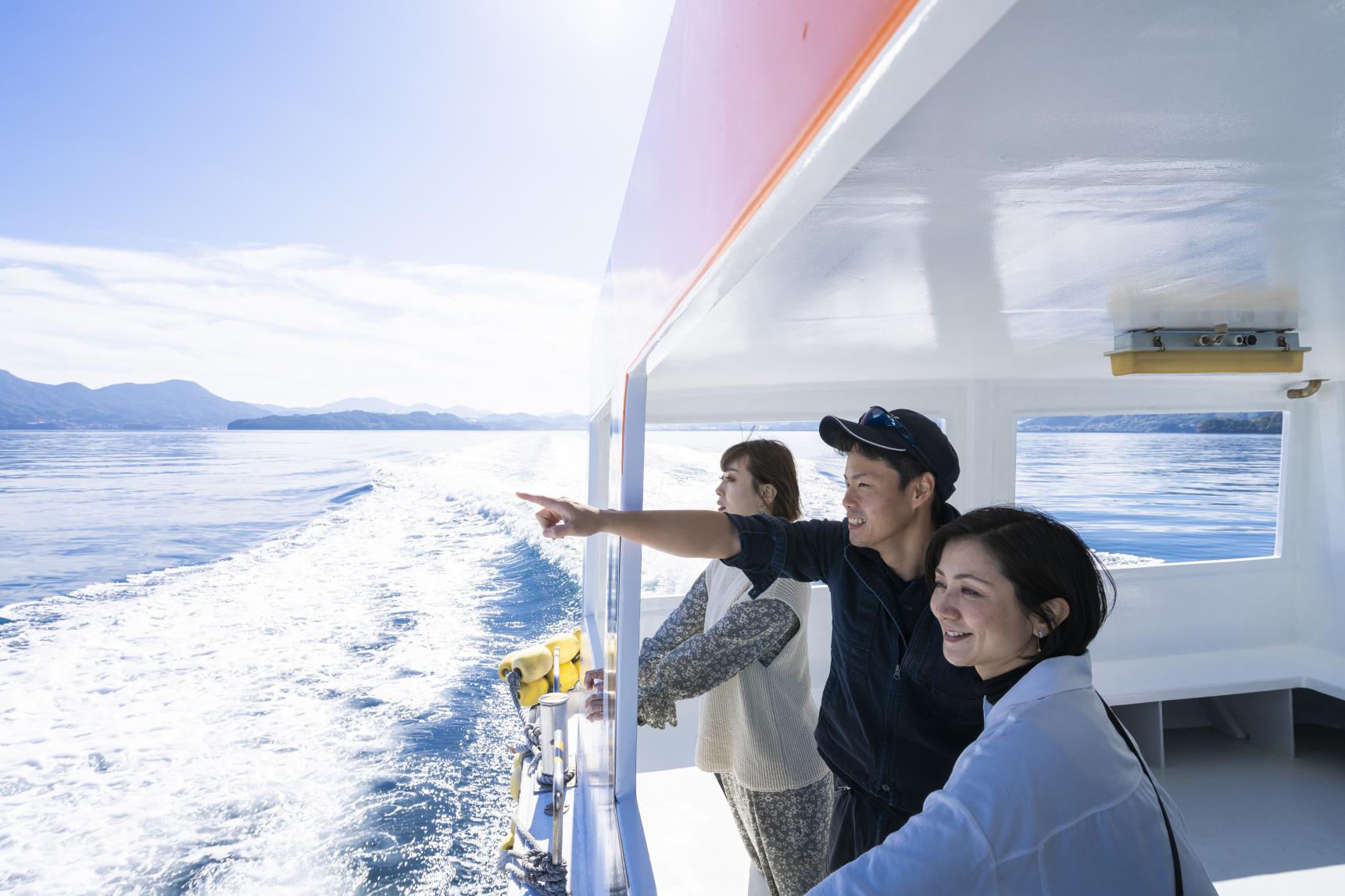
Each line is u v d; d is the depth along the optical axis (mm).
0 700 12953
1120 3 375
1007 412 3979
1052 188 778
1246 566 4320
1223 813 3264
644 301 1330
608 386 2244
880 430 1382
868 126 437
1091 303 1635
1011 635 957
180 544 27438
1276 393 4262
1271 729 3898
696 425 3951
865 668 1468
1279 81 508
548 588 17109
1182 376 3807
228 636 15633
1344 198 844
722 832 2990
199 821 8383
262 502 34875
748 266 751
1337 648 4176
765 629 1854
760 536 1580
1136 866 821
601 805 1926
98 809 8805
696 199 853
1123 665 4105
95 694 13086
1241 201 848
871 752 1472
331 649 14180
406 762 9500
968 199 815
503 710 11133
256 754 10047
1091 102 538
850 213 875
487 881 7133
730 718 2064
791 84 509
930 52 350
